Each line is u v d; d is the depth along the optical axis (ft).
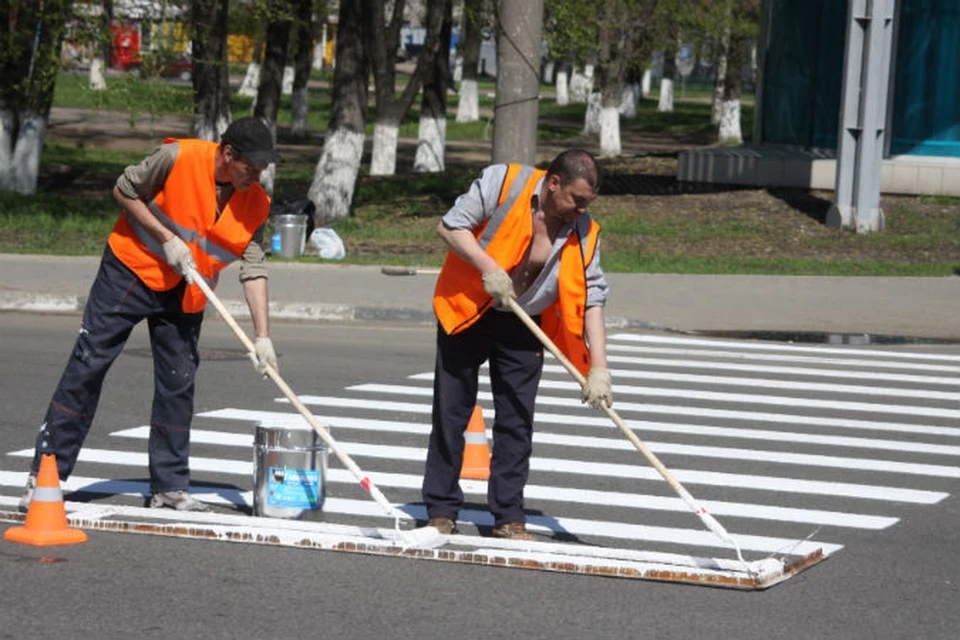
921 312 65.00
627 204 101.81
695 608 22.56
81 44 90.99
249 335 54.70
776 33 120.06
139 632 20.58
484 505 29.68
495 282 23.86
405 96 128.26
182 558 24.48
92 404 27.07
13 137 100.68
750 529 28.32
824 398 45.01
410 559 24.79
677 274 73.00
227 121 106.01
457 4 121.80
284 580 23.35
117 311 26.50
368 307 59.88
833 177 105.09
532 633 21.02
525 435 26.12
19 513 26.58
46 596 22.18
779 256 84.33
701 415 41.27
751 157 107.04
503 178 24.45
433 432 26.18
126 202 25.61
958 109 104.94
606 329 60.13
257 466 27.25
